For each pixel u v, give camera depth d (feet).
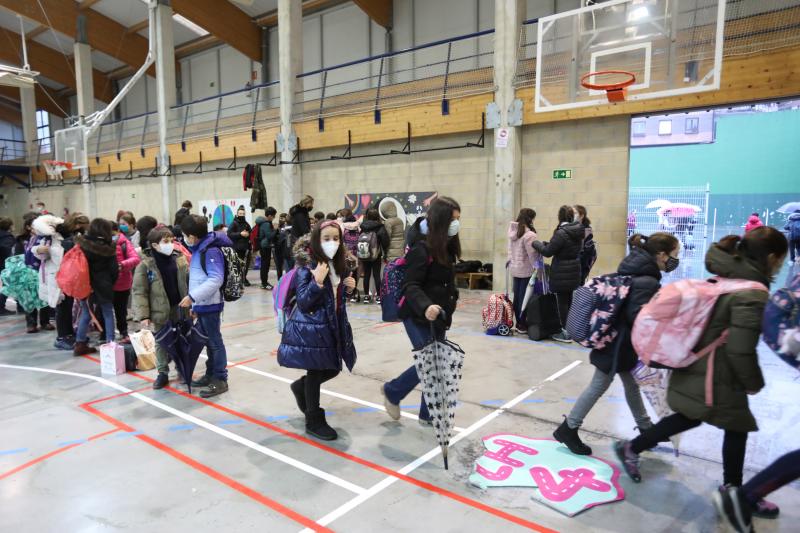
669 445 9.92
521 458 9.39
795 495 8.17
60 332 18.75
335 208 37.37
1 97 83.35
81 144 44.52
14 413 12.18
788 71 20.18
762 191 53.36
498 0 27.53
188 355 12.89
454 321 21.70
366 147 35.06
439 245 9.07
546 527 7.32
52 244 18.53
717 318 6.96
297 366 9.89
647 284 8.25
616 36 21.76
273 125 39.78
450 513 7.73
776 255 6.87
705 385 7.09
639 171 59.77
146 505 8.09
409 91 32.30
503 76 27.53
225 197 45.50
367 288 26.32
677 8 20.30
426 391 8.89
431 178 32.24
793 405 11.76
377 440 10.37
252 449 10.06
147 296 13.38
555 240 17.22
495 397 12.64
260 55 54.49
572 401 12.32
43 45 67.05
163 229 13.01
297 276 10.10
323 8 48.91
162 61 48.37
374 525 7.43
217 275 12.42
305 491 8.44
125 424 11.41
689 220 47.75
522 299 19.42
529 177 28.07
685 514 7.61
